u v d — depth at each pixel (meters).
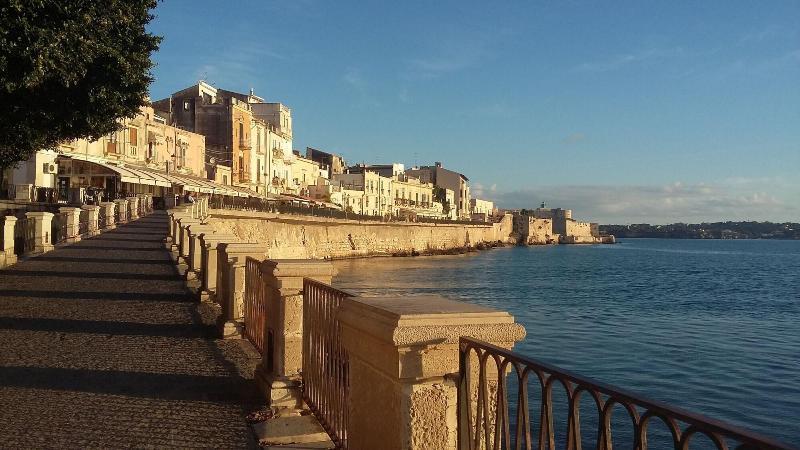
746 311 40.94
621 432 14.55
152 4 16.42
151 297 13.87
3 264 18.61
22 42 12.62
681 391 19.88
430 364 3.67
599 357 24.77
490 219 166.88
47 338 9.80
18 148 19.39
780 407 18.23
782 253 165.88
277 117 84.38
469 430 3.67
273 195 77.00
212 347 9.34
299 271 6.77
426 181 150.25
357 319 4.16
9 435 5.74
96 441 5.66
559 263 97.50
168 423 6.16
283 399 6.60
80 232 28.61
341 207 94.81
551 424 2.95
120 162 50.22
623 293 52.00
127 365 8.28
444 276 65.75
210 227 17.38
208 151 68.69
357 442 4.43
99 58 15.40
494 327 3.69
